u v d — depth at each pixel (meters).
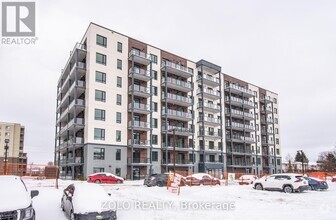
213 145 54.34
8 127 100.56
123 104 41.16
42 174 30.89
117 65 41.59
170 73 49.62
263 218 10.45
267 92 72.62
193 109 51.91
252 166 60.41
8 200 8.20
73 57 41.41
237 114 58.97
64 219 10.39
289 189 19.97
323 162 91.00
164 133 46.00
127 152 40.25
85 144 36.94
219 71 56.81
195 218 10.39
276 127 73.31
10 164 27.08
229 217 10.61
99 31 40.50
